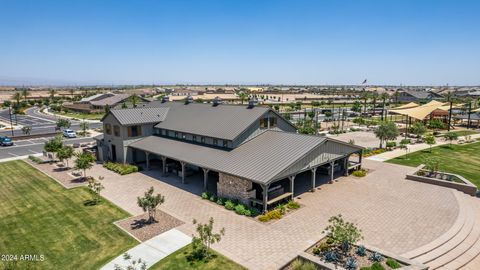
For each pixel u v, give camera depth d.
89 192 24.53
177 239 16.95
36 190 25.09
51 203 22.33
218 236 15.27
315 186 25.95
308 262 14.24
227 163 23.14
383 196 23.48
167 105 39.09
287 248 15.92
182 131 30.45
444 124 65.06
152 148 30.03
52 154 35.19
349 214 20.14
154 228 18.28
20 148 42.97
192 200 22.78
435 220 19.12
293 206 21.16
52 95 155.25
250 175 20.58
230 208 21.06
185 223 18.94
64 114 95.00
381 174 29.50
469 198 23.66
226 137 25.92
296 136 25.48
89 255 15.50
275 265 14.39
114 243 16.61
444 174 27.73
